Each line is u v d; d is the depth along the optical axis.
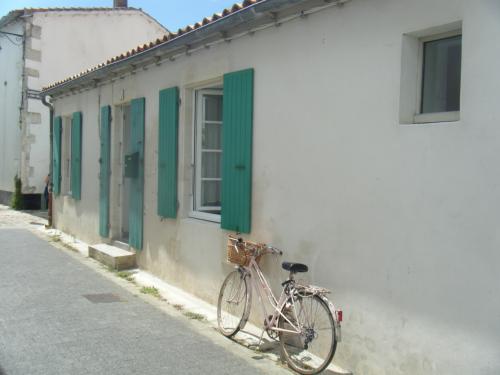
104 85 9.05
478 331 3.18
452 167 3.34
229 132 5.52
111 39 16.81
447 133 3.37
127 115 8.90
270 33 4.97
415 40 3.73
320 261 4.39
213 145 6.59
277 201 4.90
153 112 7.29
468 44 3.25
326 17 4.33
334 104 4.26
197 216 6.45
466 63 3.27
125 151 8.91
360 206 4.01
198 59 6.14
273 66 4.94
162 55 6.78
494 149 3.11
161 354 4.45
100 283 6.91
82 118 10.16
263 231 5.09
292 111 4.71
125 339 4.78
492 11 3.12
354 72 4.07
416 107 3.75
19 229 11.88
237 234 5.47
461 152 3.29
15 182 16.30
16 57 16.38
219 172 6.56
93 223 9.62
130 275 7.37
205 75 6.00
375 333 3.86
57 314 5.46
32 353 4.36
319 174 4.41
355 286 4.05
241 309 5.28
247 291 4.84
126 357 4.34
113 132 8.78
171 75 6.78
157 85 7.17
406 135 3.65
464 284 3.26
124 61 7.49
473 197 3.22
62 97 11.27
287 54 4.77
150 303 6.02
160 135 6.95
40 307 5.70
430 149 3.48
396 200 3.72
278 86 4.88
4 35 17.31
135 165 7.76
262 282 4.75
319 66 4.41
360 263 4.00
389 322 3.76
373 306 3.89
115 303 5.97
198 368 4.17
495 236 3.10
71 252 9.16
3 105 17.86
